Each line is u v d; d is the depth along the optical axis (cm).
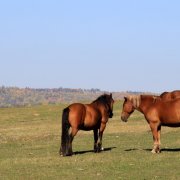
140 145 2764
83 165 1992
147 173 1775
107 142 3003
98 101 2327
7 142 3269
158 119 2202
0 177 1795
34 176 1794
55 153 2447
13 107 7431
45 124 4922
